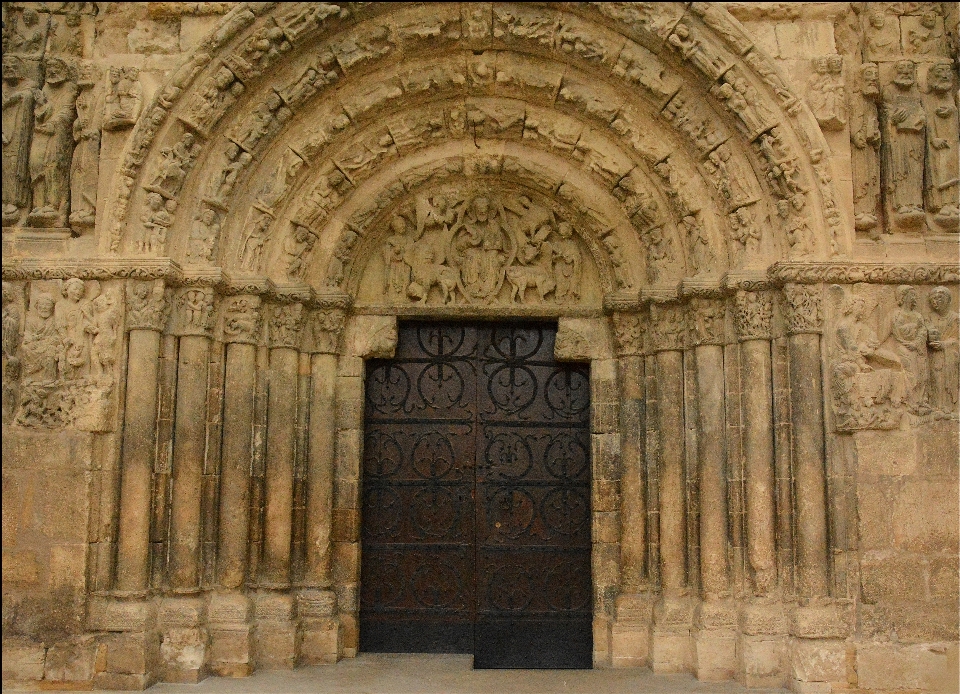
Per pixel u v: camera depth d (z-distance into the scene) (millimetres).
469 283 11477
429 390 11617
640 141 10727
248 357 10484
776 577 9672
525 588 11250
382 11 10391
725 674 9703
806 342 9680
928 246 9922
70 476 9523
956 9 10297
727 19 9930
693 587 10289
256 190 10719
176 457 9992
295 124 10797
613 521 11008
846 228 9797
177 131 10148
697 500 10359
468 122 11117
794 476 9648
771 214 10188
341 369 11344
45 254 10031
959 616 9242
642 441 10945
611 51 10500
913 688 9094
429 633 11180
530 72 10781
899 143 10133
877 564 9289
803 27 10180
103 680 9234
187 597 9781
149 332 9875
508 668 10422
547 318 11547
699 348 10430
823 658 9125
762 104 9906
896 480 9406
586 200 11141
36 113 10289
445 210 11547
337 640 10578
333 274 11156
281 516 10508
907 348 9617
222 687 9352
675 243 10844
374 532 11375
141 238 9984
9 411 9664
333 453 11078
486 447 11508
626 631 10508
